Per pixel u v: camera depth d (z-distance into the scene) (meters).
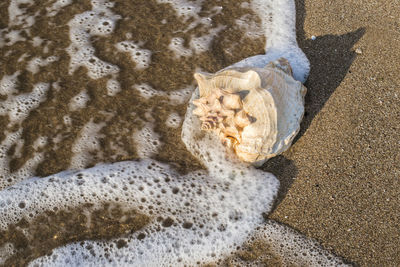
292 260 0.85
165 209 0.89
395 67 0.92
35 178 0.92
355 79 0.92
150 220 0.89
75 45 1.02
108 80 0.98
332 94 0.92
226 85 0.87
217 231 0.88
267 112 0.84
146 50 1.01
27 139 0.94
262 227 0.87
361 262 0.83
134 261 0.86
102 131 0.94
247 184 0.90
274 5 1.04
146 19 1.04
